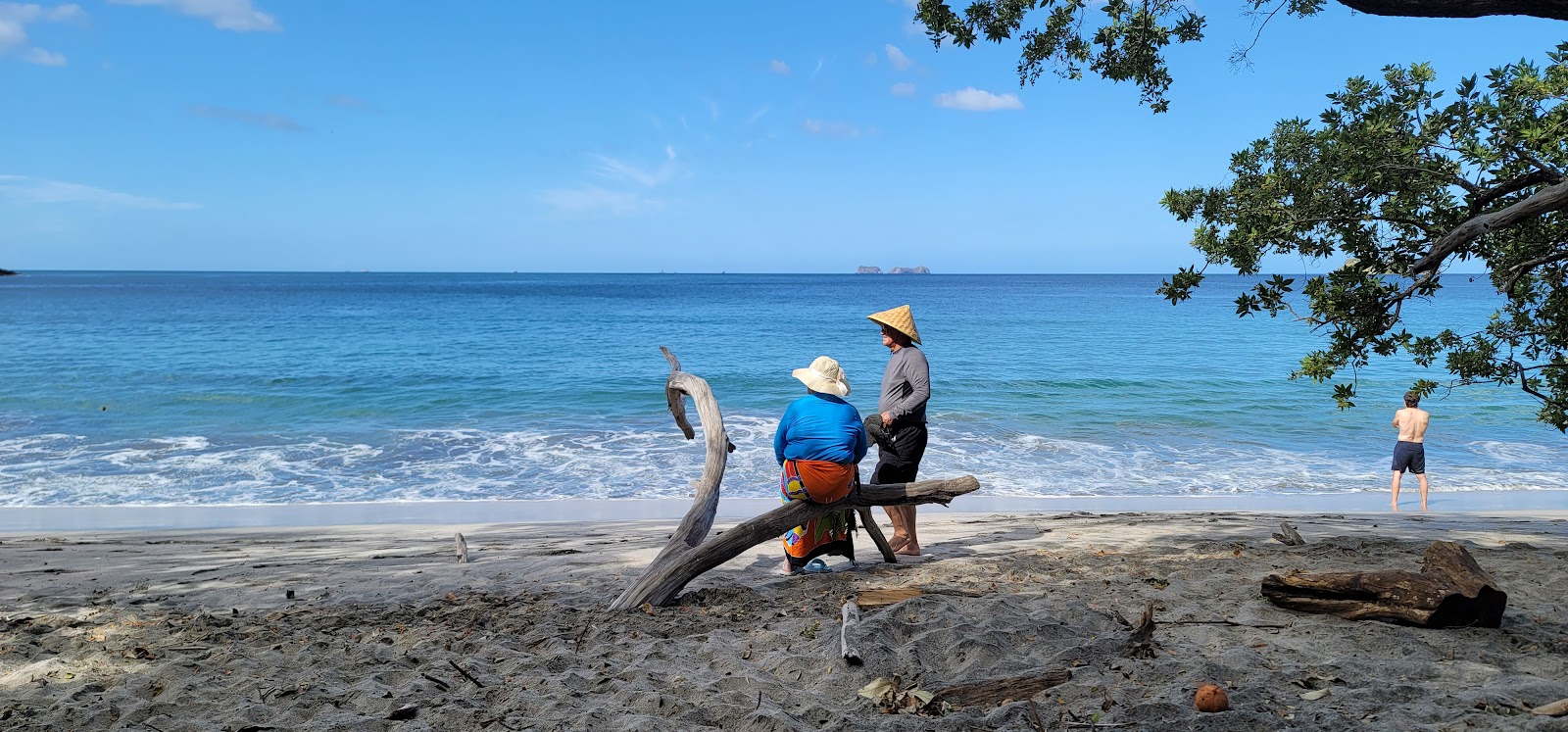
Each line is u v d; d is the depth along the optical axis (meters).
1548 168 5.45
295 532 9.80
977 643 4.00
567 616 4.93
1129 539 7.38
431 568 6.84
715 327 52.50
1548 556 6.11
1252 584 5.29
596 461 15.13
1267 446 17.00
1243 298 6.39
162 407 21.39
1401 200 5.86
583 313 68.12
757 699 3.53
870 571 6.05
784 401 23.33
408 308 74.00
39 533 10.01
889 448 6.38
